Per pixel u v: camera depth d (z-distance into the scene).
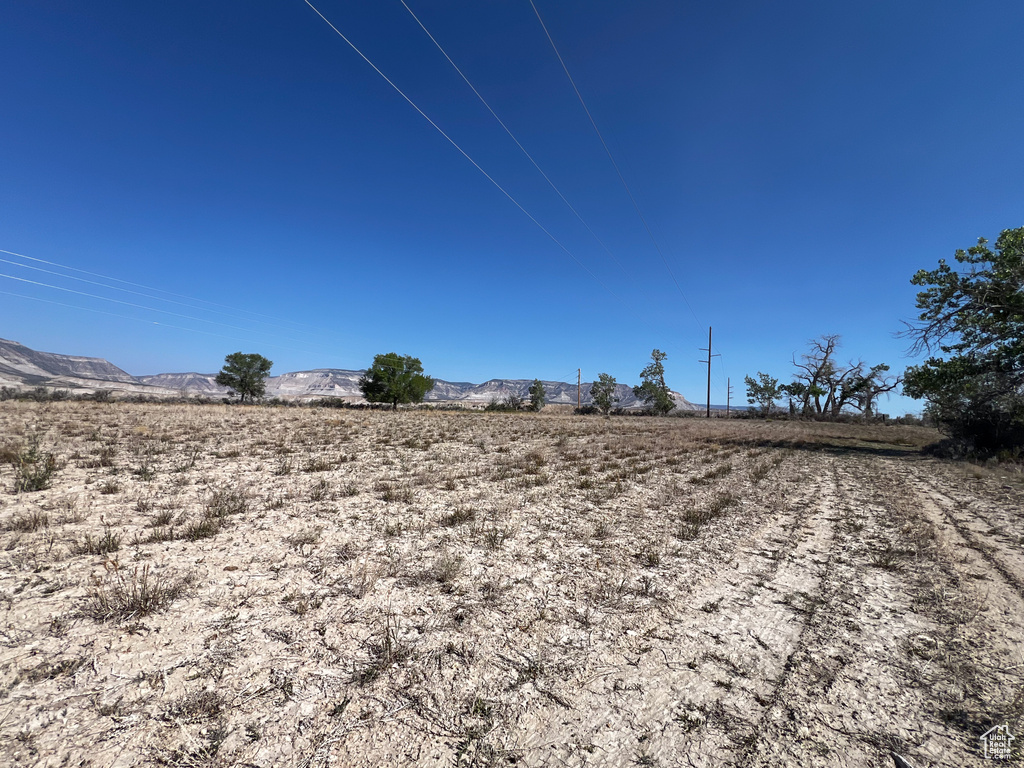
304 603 4.64
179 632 4.01
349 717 3.06
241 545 6.33
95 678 3.32
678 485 12.27
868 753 2.87
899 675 3.77
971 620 4.80
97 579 4.90
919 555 7.01
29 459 10.51
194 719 2.96
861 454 24.36
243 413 37.16
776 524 8.77
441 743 2.86
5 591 4.59
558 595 5.14
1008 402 22.86
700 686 3.56
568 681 3.57
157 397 63.38
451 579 5.44
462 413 60.50
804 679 3.69
